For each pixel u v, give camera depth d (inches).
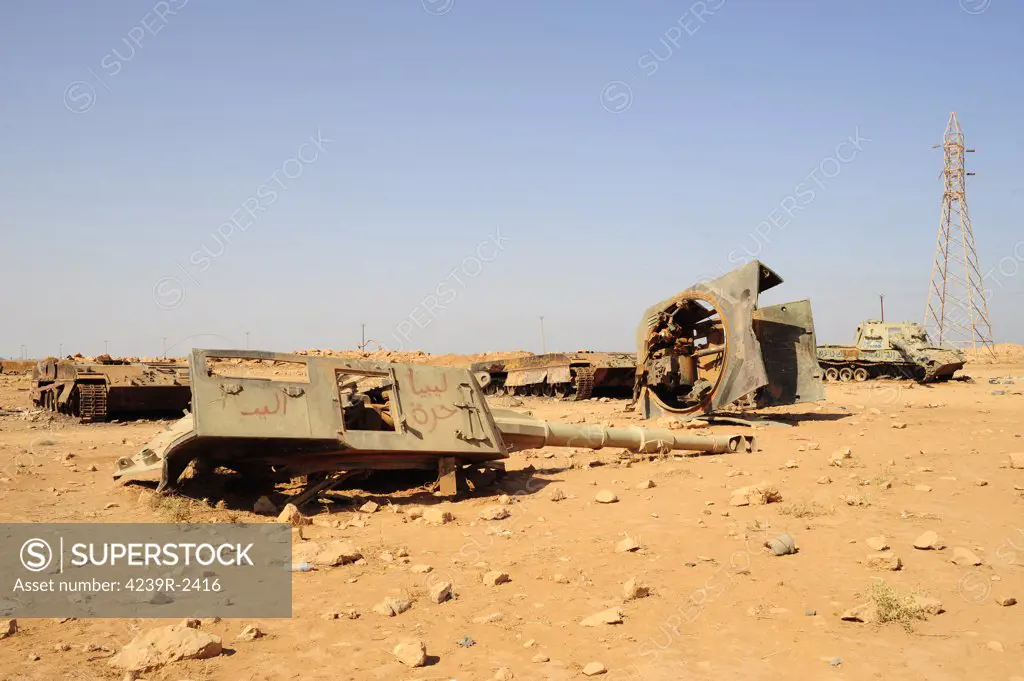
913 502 432.8
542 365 1502.2
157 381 1128.8
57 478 563.5
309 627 265.9
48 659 232.7
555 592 302.5
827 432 727.7
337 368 469.1
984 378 1827.0
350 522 422.9
